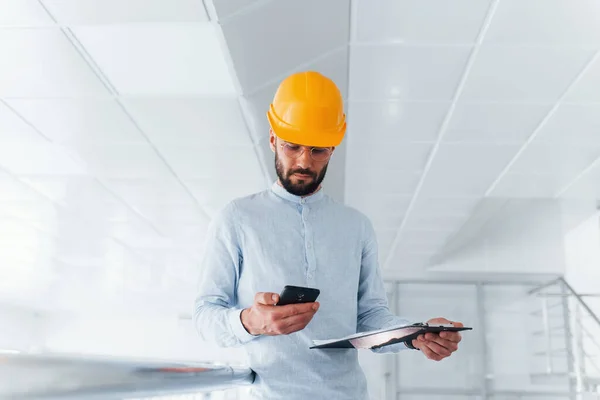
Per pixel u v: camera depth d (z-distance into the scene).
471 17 2.72
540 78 3.26
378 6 2.67
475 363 7.60
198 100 3.37
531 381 7.34
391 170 4.76
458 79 3.29
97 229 6.09
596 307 6.55
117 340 11.27
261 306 1.00
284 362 1.19
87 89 3.25
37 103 3.42
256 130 3.77
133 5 2.47
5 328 10.76
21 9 2.52
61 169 4.47
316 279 1.22
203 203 5.27
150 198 5.14
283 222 1.25
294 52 2.93
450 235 6.85
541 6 2.63
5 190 4.91
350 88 3.44
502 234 7.16
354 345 1.14
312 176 1.26
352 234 1.29
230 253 1.24
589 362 6.69
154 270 7.97
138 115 3.58
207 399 1.55
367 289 1.34
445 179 4.98
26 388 0.59
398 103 3.59
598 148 4.27
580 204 5.79
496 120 3.80
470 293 7.88
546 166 4.66
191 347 11.01
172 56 2.90
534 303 7.53
